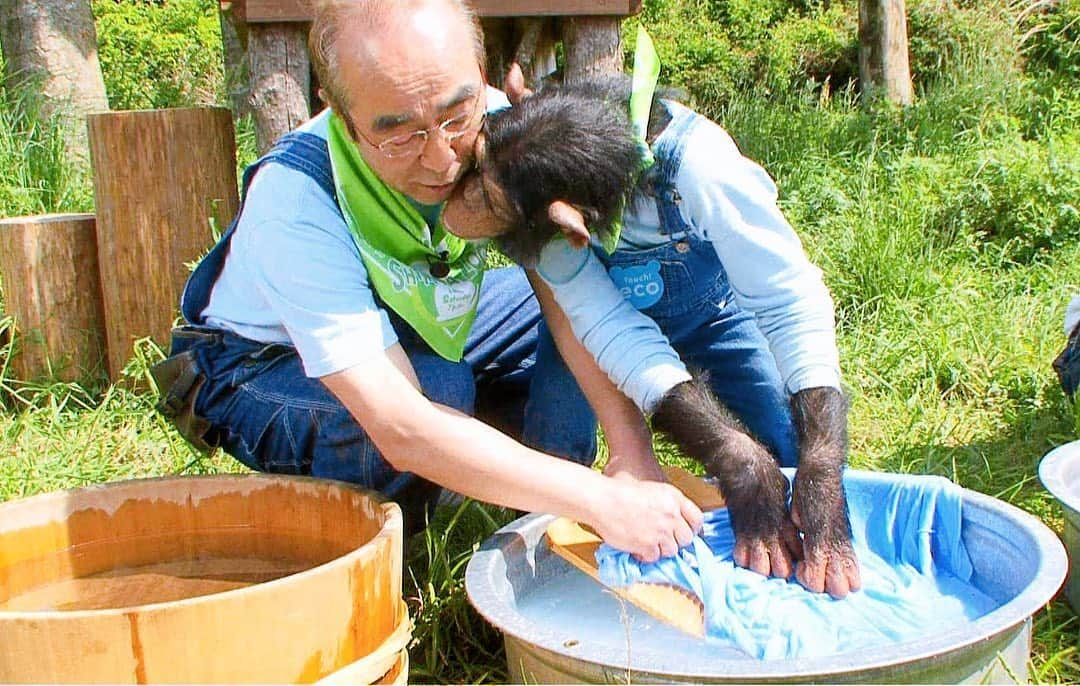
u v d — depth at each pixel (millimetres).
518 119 2506
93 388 4844
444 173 2416
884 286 5598
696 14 17938
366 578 2230
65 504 2668
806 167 7797
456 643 2910
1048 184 6812
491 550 2674
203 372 3084
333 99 2375
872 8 11844
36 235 4762
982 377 4738
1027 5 14828
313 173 2658
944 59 14008
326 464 3008
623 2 5719
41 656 1948
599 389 2906
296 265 2568
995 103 10008
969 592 2727
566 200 2475
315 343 2553
